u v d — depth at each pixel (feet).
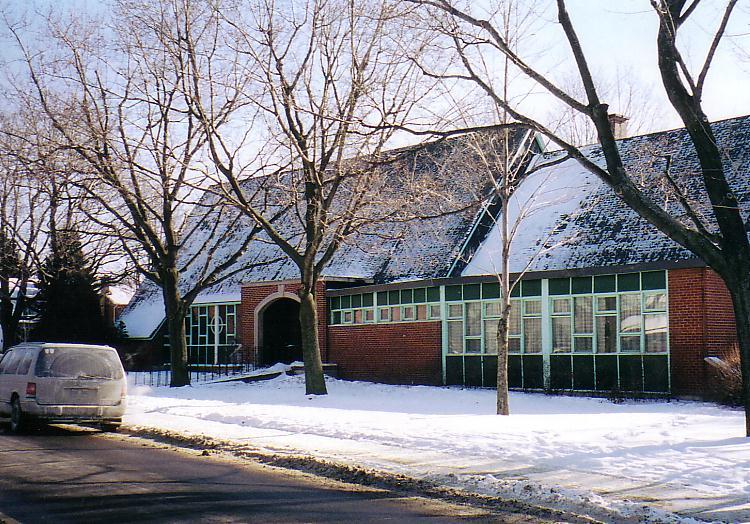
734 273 45.65
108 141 84.02
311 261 82.28
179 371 100.12
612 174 46.50
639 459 39.22
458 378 96.53
